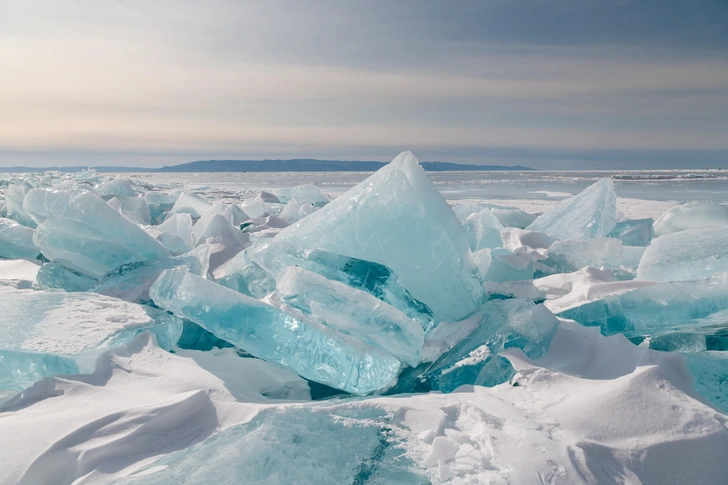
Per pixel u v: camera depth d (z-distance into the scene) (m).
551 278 3.91
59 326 2.53
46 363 2.22
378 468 1.54
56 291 3.29
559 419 1.79
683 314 2.75
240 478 1.49
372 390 2.35
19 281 3.81
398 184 3.06
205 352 2.78
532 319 2.46
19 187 6.93
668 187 26.67
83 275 3.86
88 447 1.64
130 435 1.71
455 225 3.18
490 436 1.63
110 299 2.99
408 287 3.13
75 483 1.53
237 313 2.47
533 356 2.35
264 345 2.43
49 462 1.59
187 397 1.90
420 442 1.68
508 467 1.49
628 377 1.98
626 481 1.50
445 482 1.47
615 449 1.63
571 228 6.04
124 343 2.47
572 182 40.53
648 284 3.24
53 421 1.77
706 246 3.68
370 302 2.44
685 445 1.64
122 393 2.04
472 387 2.19
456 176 68.88
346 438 1.71
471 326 2.86
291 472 1.52
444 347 2.73
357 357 2.35
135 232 3.80
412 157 3.19
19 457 1.60
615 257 4.52
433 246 3.09
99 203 3.73
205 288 2.54
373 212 3.10
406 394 2.27
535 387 2.08
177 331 2.79
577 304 3.09
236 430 1.76
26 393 2.05
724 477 1.59
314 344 2.38
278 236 3.43
